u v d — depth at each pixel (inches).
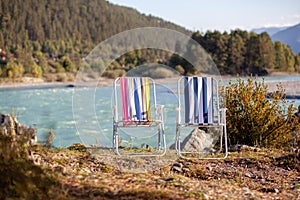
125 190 135.4
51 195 121.9
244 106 248.8
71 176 148.7
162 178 160.6
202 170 182.5
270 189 156.8
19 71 1881.2
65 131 438.9
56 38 2999.5
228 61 1632.6
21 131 188.1
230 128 250.2
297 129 251.3
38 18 2957.7
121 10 3666.3
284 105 257.0
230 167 188.4
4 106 778.2
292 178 173.5
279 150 223.9
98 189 134.4
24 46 2608.3
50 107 756.0
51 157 174.1
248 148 225.9
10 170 127.1
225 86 246.5
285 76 1571.1
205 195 136.9
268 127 246.2
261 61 1663.4
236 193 147.6
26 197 117.5
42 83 1793.8
